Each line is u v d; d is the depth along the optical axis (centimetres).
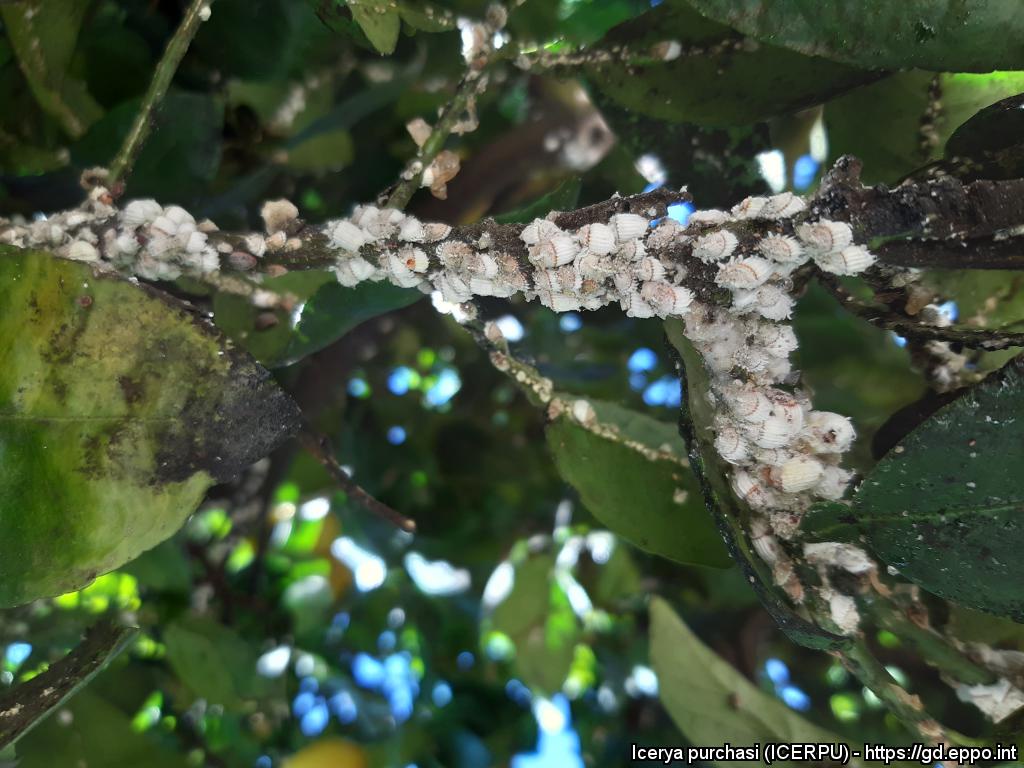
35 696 16
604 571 37
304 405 31
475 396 40
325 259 17
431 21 20
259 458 16
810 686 37
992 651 18
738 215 15
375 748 35
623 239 16
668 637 20
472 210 34
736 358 16
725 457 16
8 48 21
